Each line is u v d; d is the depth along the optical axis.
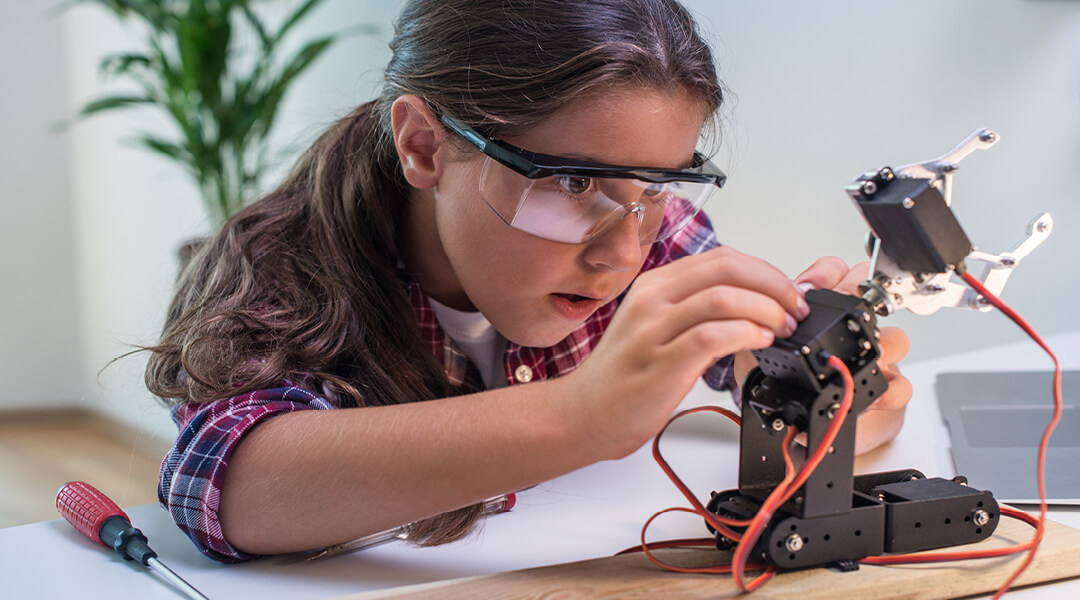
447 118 0.90
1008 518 0.85
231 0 2.29
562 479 0.97
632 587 0.77
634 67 0.85
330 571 0.83
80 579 0.82
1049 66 1.43
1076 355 1.31
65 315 3.10
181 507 0.84
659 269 0.79
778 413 0.77
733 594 0.76
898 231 0.76
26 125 3.00
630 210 0.87
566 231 0.88
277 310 0.97
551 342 0.97
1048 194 1.46
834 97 1.56
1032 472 0.95
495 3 0.89
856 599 0.76
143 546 0.85
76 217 3.07
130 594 0.80
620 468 0.99
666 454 1.01
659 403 0.76
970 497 0.81
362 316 0.99
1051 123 1.44
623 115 0.85
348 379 0.96
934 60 1.49
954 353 1.56
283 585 0.81
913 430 1.06
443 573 0.83
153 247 3.01
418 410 0.83
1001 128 1.47
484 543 0.86
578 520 0.90
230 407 0.87
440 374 1.02
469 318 1.08
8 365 3.04
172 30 2.34
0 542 0.87
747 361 0.97
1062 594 0.78
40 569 0.83
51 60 3.01
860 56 1.53
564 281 0.91
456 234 0.93
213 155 2.38
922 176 0.77
